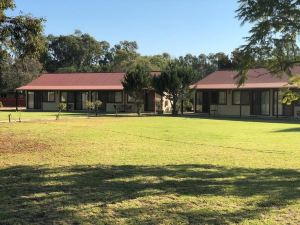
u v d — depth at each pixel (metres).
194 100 47.59
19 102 65.19
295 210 7.70
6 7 15.71
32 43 16.77
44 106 55.56
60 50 102.12
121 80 50.41
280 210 7.69
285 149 16.69
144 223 6.97
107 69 93.81
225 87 43.62
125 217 7.30
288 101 12.82
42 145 17.34
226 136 21.56
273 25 10.70
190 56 96.81
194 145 17.78
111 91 52.03
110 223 7.00
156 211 7.64
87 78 55.88
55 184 9.87
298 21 10.66
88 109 50.88
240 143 18.58
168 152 15.59
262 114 42.44
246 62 11.27
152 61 84.56
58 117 35.28
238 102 44.00
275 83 40.38
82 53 103.50
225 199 8.45
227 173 11.34
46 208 7.83
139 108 45.12
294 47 10.98
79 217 7.31
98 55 107.69
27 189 9.36
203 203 8.16
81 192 9.05
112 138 20.25
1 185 9.77
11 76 65.25
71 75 57.53
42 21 17.75
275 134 22.78
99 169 11.86
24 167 12.19
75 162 13.16
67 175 10.96
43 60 97.50
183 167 12.28
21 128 25.02
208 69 94.75
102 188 9.44
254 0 10.82
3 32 16.06
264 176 10.96
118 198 8.53
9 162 13.11
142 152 15.54
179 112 47.03
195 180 10.33
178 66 45.28
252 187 9.54
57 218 7.26
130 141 19.06
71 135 21.44
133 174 11.09
